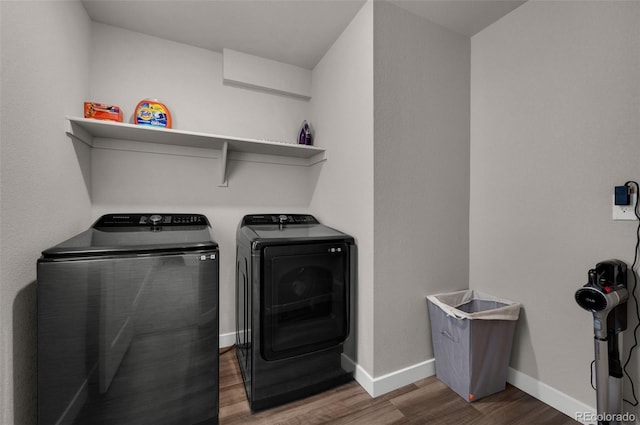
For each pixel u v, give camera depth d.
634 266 1.19
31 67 1.06
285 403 1.50
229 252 2.15
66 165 1.38
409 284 1.69
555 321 1.46
